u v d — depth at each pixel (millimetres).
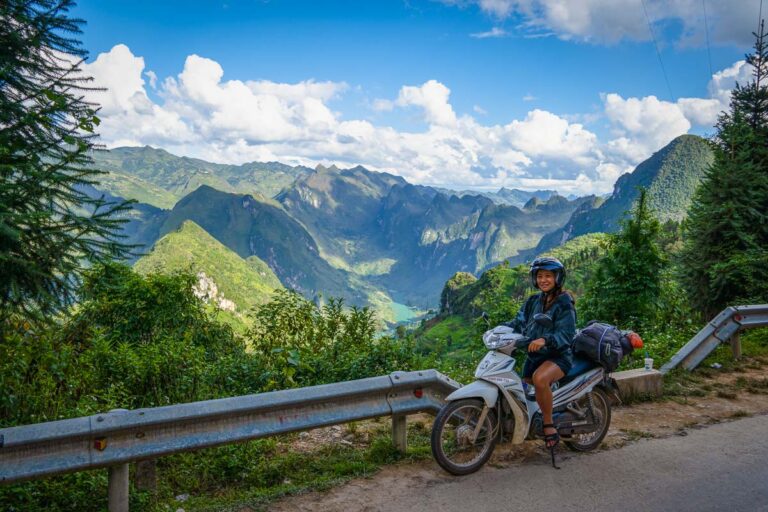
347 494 4500
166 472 5027
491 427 5004
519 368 9070
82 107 5266
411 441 6020
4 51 4969
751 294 16156
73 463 3709
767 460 5289
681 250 17984
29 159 4859
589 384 5379
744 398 7680
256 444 5426
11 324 5613
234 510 4195
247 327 10133
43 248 4969
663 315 13508
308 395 4645
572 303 4988
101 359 6770
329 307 10539
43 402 5453
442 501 4367
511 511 4211
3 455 3561
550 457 5324
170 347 7273
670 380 8523
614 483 4742
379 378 5105
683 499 4453
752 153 18281
